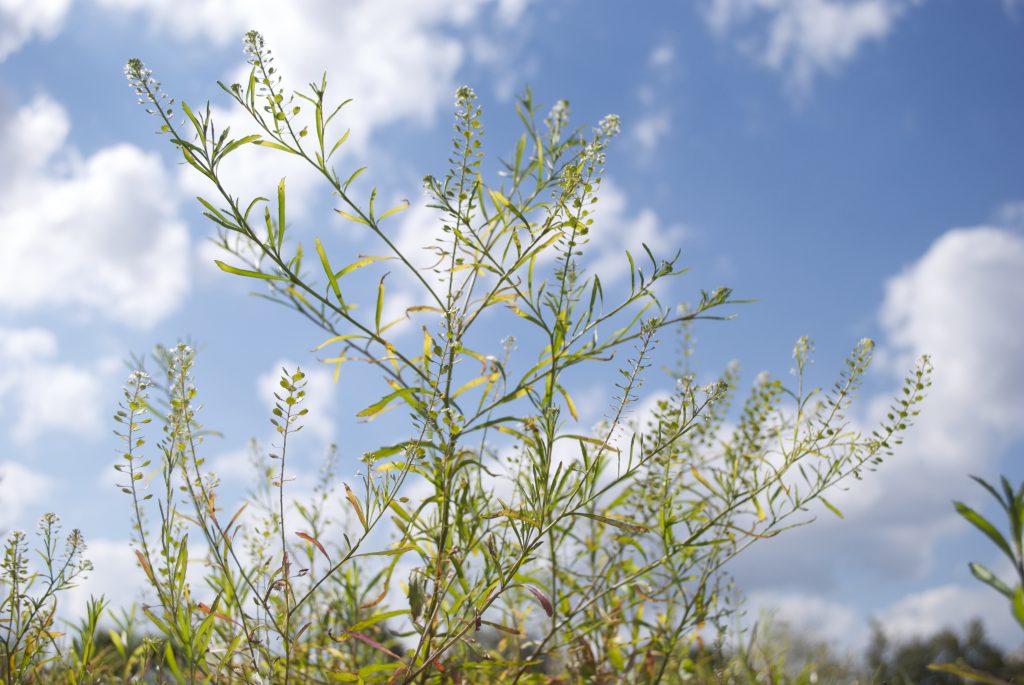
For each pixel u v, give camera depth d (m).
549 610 0.46
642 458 0.49
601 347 0.50
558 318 0.49
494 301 0.49
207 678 0.47
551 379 0.48
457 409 0.49
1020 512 0.30
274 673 0.48
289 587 0.46
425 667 0.45
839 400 0.52
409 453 0.46
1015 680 0.34
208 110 0.45
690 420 0.49
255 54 0.46
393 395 0.48
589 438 0.48
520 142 0.52
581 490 0.47
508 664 0.47
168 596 0.46
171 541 0.47
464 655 0.50
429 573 0.47
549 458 0.46
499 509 0.50
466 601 0.48
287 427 0.45
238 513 0.47
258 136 0.46
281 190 0.47
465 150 0.49
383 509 0.45
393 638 0.52
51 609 0.46
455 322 0.49
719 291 0.49
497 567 0.45
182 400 0.46
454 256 0.49
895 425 0.50
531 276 0.49
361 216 0.48
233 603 0.50
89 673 0.48
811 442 0.52
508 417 0.49
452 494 0.50
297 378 0.45
